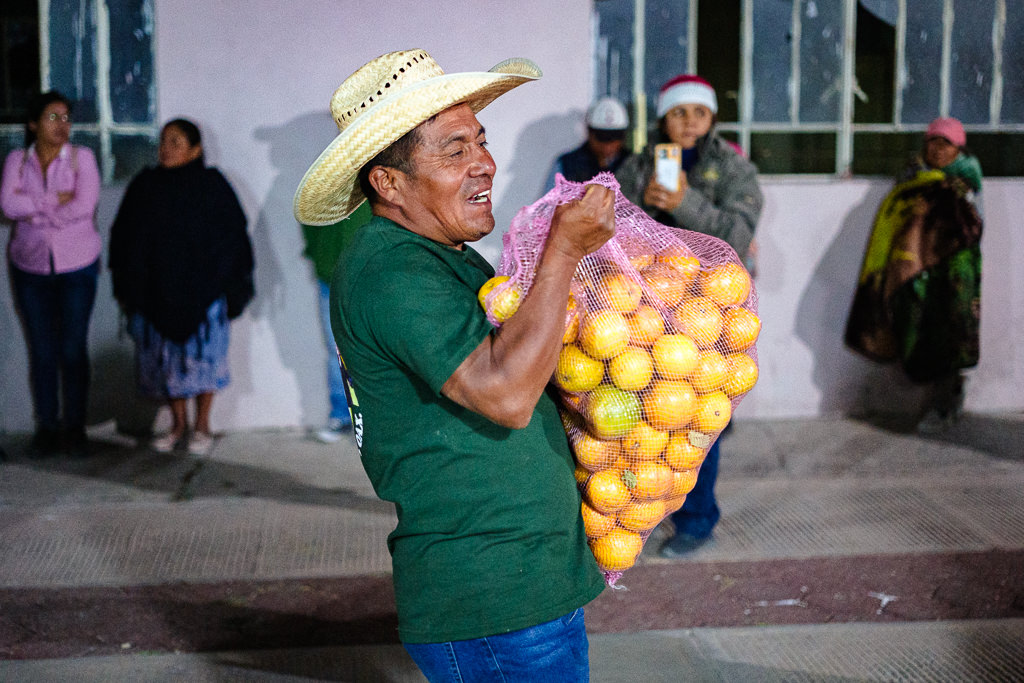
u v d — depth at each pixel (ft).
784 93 19.33
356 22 18.06
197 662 10.66
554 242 5.09
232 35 17.98
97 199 17.49
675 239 6.61
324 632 11.34
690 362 5.93
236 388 18.92
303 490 15.88
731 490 15.71
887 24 19.17
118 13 18.34
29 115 17.16
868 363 19.49
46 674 10.41
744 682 10.18
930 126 17.97
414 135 5.71
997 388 19.67
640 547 6.61
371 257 5.54
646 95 19.03
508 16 18.21
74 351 17.34
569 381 5.87
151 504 15.24
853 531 14.03
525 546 5.53
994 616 11.52
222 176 17.51
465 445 5.49
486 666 5.58
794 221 19.10
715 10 18.93
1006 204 19.17
